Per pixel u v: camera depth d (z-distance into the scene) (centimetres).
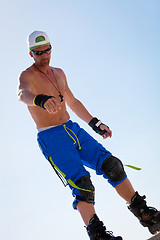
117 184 348
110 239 307
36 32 344
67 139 340
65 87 373
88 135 359
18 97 323
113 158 343
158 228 342
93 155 348
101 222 317
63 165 332
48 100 288
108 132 368
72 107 383
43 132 342
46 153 341
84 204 321
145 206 347
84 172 328
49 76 356
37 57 344
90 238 315
